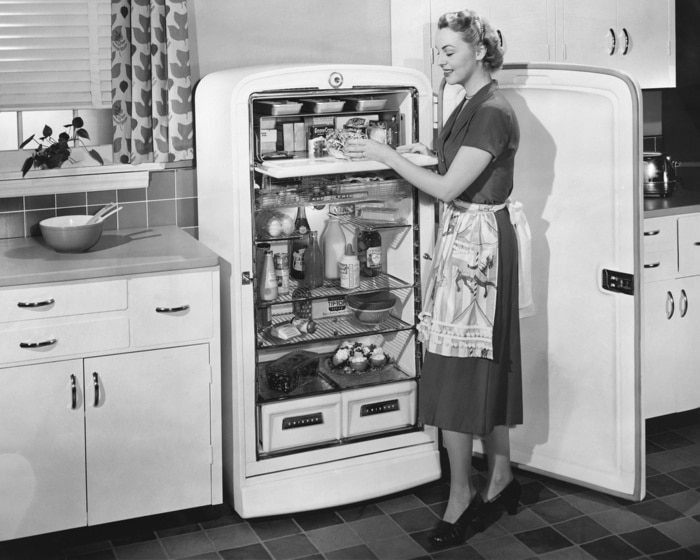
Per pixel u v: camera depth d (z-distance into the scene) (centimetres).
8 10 313
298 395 318
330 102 313
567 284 326
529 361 341
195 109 332
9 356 278
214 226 318
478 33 283
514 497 319
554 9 369
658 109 439
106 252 303
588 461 332
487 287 293
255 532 311
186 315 297
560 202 323
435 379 300
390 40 377
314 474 320
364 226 328
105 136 338
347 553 297
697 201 387
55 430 288
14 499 287
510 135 288
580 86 311
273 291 318
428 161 304
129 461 300
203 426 307
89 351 288
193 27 342
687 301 386
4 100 319
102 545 302
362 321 333
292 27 359
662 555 292
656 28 391
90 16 321
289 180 308
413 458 333
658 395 387
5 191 316
